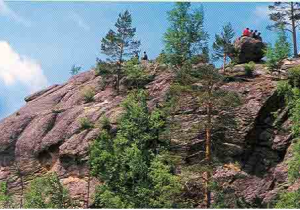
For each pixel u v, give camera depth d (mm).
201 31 71438
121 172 54188
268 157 54188
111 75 72688
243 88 58375
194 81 49281
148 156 55156
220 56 61000
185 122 55250
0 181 67500
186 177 47688
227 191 48188
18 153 69625
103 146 57719
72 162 62656
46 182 54625
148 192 49969
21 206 60688
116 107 66500
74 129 65625
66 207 54188
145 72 70250
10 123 74000
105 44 74062
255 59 66750
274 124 53500
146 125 57500
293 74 58500
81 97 72625
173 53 70000
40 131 69625
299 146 43750
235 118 52375
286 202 41875
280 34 63156
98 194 54531
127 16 74750
